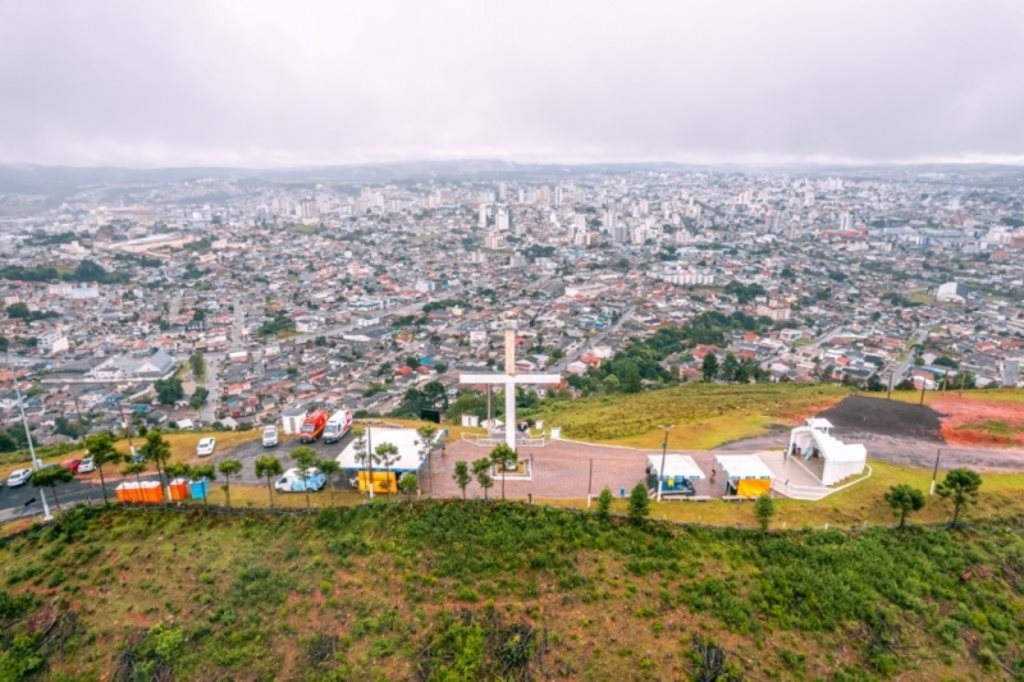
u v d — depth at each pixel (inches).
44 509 2181.3
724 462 2316.7
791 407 3127.5
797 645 1679.4
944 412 2982.3
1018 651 1685.5
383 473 2257.6
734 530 2009.1
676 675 1605.6
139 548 2000.5
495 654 1674.5
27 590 1877.5
